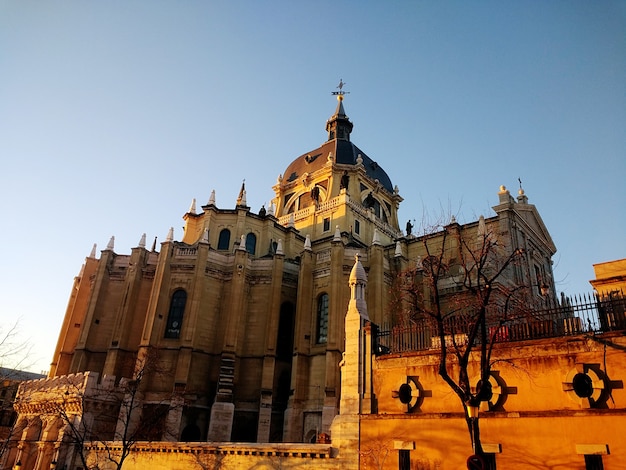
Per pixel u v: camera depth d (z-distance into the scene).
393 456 21.91
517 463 18.89
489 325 24.62
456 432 20.64
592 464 17.56
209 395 47.44
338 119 88.25
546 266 56.66
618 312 19.58
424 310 21.14
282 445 25.27
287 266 55.50
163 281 49.75
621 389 17.86
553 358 19.59
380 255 52.16
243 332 50.97
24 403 46.59
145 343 46.38
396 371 23.59
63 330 60.59
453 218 27.55
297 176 82.06
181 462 29.34
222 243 61.28
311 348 48.84
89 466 34.69
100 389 40.84
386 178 84.75
